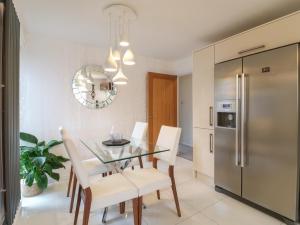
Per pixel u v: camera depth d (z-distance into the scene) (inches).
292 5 77.7
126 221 74.9
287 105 68.9
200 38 114.3
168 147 83.6
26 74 107.0
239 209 82.4
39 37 109.8
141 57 153.3
